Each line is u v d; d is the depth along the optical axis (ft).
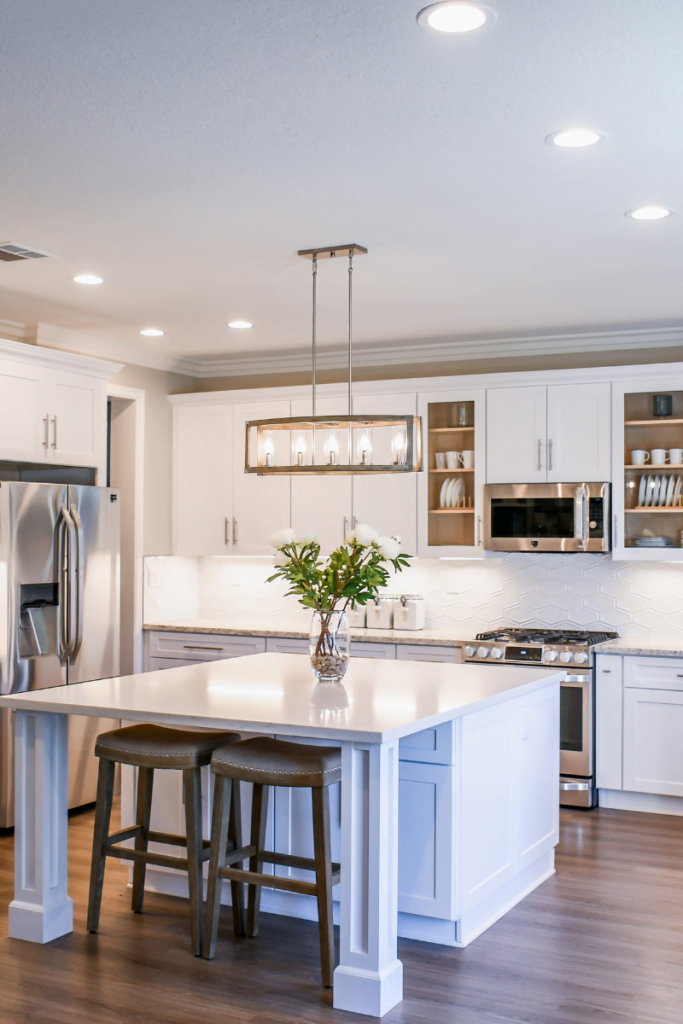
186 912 12.80
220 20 7.82
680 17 7.72
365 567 13.07
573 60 8.41
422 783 11.60
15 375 16.94
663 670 17.47
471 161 10.71
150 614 22.04
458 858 11.52
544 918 12.64
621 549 18.54
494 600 20.70
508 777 12.98
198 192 11.73
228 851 12.55
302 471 12.99
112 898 13.29
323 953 10.55
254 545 21.85
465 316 18.17
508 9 7.60
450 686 12.90
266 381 23.02
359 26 7.88
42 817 11.80
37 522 17.04
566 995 10.37
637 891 13.65
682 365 17.94
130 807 13.41
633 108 9.36
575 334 19.77
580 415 18.84
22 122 9.78
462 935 11.73
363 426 13.03
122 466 21.70
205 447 22.41
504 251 14.03
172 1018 9.82
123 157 10.67
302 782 10.62
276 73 8.71
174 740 11.73
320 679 13.17
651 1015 9.90
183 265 14.80
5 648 16.42
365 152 10.48
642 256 14.29
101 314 18.08
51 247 13.91
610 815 17.60
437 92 9.05
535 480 19.17
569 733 17.95
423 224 12.87
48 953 11.43
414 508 20.26
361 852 10.12
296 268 14.97
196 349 21.67
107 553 18.51
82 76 8.80
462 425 19.85
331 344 20.99
